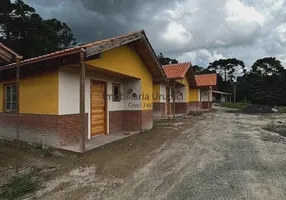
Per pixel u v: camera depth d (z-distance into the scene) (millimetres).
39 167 5055
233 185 4059
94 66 6926
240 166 5137
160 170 4906
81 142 5984
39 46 23969
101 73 8531
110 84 9398
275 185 4039
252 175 4543
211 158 5820
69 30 35156
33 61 6320
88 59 6285
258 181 4230
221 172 4746
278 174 4598
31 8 25109
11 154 6070
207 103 27953
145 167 5105
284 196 3615
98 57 6227
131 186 4062
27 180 4219
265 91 42250
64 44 34000
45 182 4234
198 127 11812
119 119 10102
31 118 7109
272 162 5422
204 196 3641
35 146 6766
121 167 5090
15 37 23625
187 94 20531
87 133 7961
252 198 3553
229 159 5715
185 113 19922
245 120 15422
